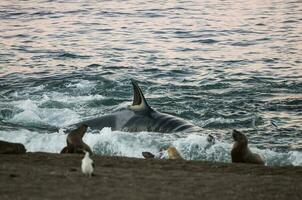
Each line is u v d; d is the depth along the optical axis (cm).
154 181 4328
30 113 8725
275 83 10631
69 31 16162
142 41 14812
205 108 9069
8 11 19525
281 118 8650
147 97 9694
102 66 12069
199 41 14788
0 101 9450
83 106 9212
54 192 3888
